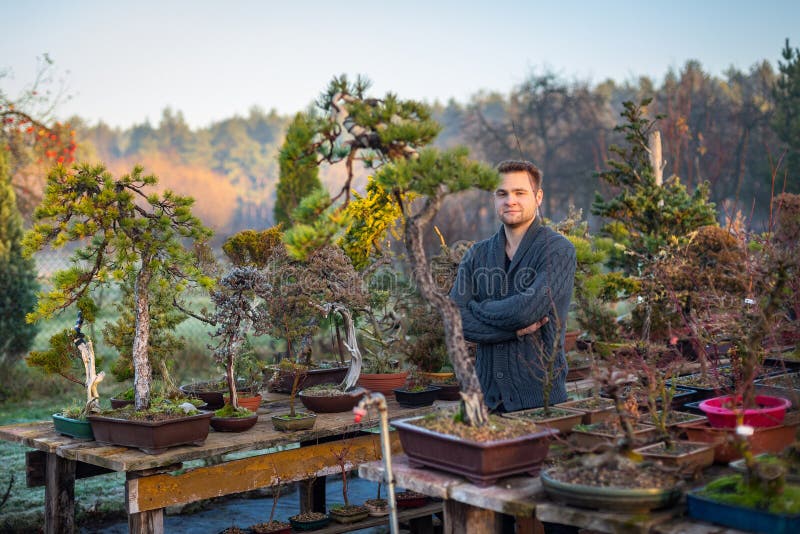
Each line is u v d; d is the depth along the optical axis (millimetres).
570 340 4996
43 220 3447
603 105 33719
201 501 4945
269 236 4516
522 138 33344
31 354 3605
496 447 2275
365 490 5270
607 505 1991
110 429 3264
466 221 20562
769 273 2814
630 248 5449
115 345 4160
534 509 2098
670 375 3529
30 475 3568
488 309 3221
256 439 3414
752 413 2498
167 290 4121
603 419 2900
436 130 2352
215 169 61281
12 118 12508
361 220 4781
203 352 9438
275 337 4430
